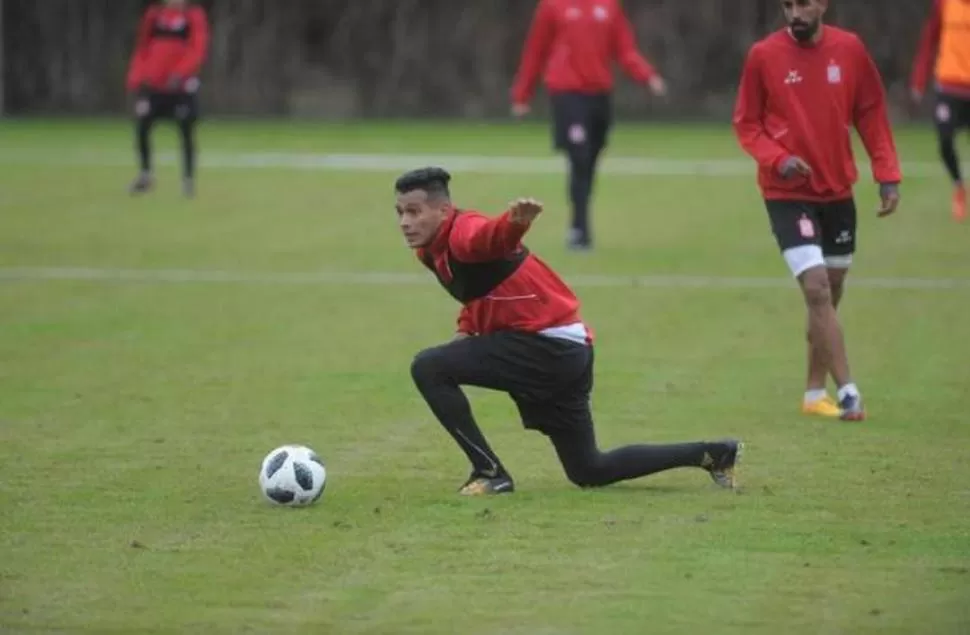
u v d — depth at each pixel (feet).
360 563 82.28
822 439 111.96
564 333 93.66
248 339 150.51
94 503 94.63
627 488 98.43
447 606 75.51
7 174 291.58
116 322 158.71
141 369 136.87
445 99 418.51
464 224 91.56
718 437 112.88
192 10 261.44
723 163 316.19
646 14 410.72
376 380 132.46
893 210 118.93
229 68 419.54
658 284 182.80
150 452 108.06
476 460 96.48
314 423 117.08
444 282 94.27
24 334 152.15
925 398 125.70
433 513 92.02
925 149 337.11
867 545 85.56
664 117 412.98
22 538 87.10
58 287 179.42
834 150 117.60
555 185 277.03
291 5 416.87
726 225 232.53
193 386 130.11
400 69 418.31
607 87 208.33
